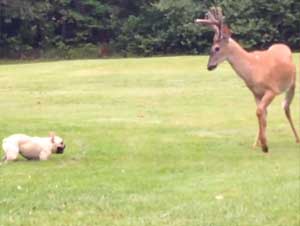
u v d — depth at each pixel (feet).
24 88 69.51
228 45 38.01
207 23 38.37
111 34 137.18
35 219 22.79
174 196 25.93
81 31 136.36
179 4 131.03
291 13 129.80
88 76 79.46
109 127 43.91
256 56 37.99
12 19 134.62
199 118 48.62
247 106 54.60
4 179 29.04
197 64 88.63
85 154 34.81
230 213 23.20
